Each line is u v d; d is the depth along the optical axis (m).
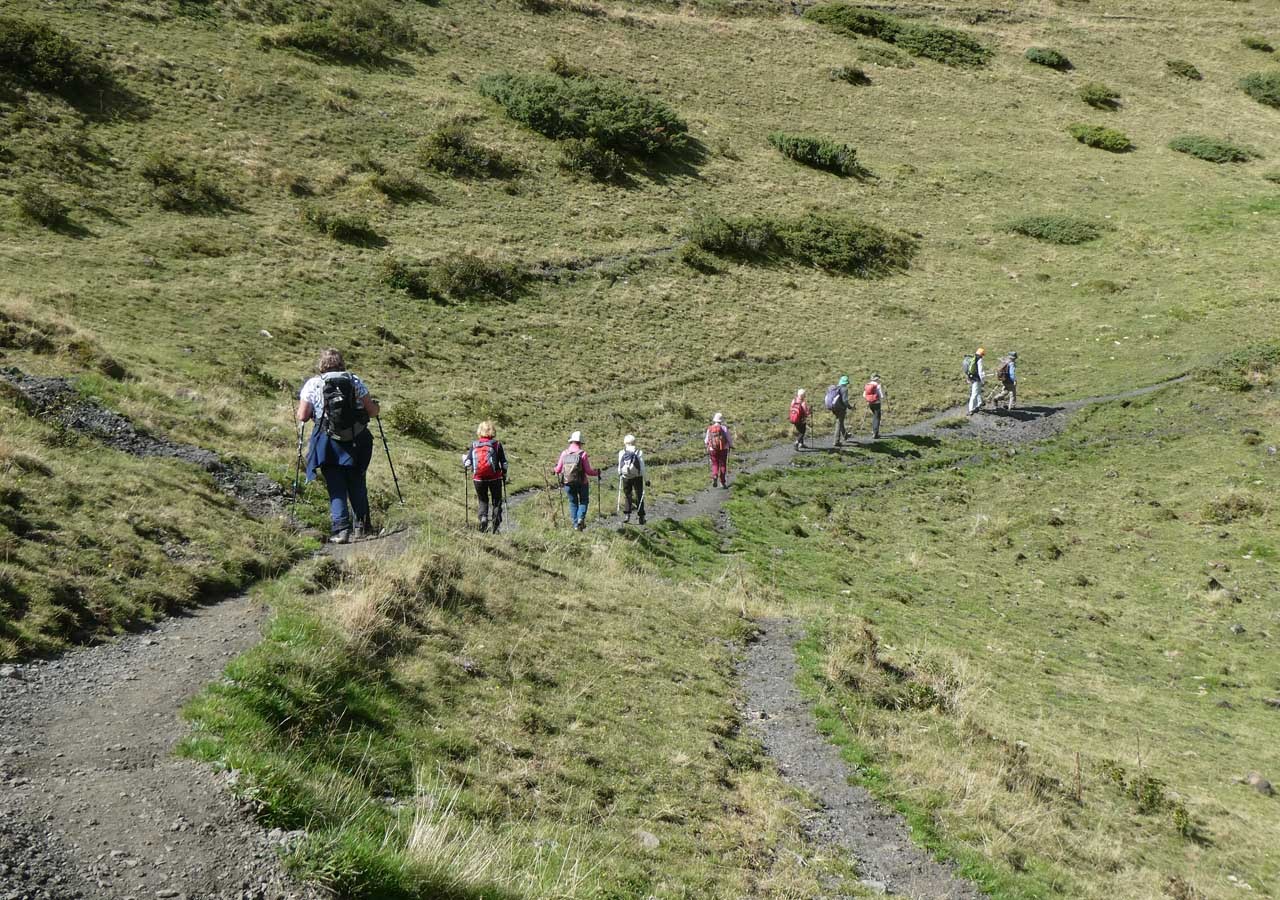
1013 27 84.62
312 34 53.62
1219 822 12.59
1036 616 20.83
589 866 7.29
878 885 8.83
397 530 13.80
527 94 54.78
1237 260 50.06
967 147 64.56
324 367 10.52
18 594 8.33
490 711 9.55
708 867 8.14
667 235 47.94
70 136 37.84
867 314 44.72
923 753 11.84
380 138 47.94
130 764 5.94
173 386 19.14
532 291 40.12
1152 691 17.67
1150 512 27.59
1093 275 49.66
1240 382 36.28
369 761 7.49
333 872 5.14
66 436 12.74
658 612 14.70
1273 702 17.48
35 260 29.75
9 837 4.88
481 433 15.78
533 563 14.80
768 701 12.62
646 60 67.44
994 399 37.00
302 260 36.56
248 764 6.00
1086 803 12.20
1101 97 72.88
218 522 11.84
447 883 5.60
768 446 31.25
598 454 27.78
